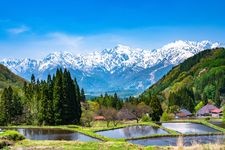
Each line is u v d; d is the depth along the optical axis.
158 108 193.00
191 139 102.06
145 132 125.31
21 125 164.38
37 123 165.25
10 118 167.75
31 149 65.31
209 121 186.12
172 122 180.75
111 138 102.12
